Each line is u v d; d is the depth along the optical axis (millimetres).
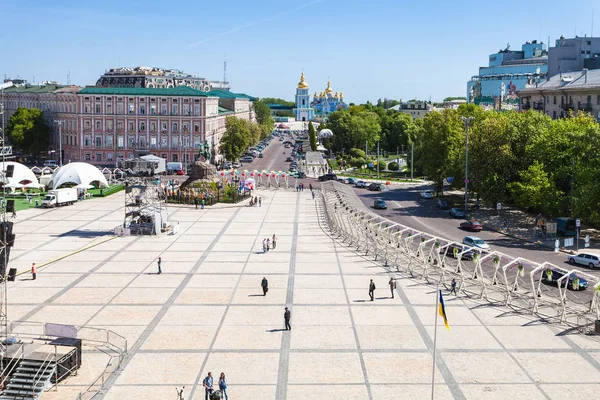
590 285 63281
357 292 62250
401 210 120250
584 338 49500
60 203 122438
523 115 117562
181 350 47125
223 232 95750
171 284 65375
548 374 42875
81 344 46125
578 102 142875
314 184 164875
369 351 46969
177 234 94062
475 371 43344
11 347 45000
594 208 88250
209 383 38938
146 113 189250
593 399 39156
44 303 58594
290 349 47375
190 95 188125
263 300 59656
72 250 82375
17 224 102125
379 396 39688
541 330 51344
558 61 196875
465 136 124250
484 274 66812
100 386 41094
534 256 78750
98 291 62750
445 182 162750
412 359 45469
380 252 79688
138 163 108438
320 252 81000
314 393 40125
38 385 40094
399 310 56531
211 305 58125
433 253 72875
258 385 41250
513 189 104625
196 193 125812
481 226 97938
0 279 51469
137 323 53062
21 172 141375
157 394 39938
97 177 139750
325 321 53625
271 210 119438
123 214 112875
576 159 96000
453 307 57375
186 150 190500
